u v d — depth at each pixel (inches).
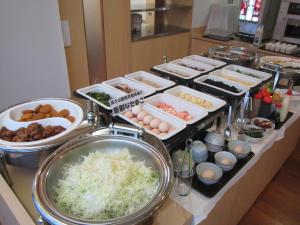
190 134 45.4
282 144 73.8
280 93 67.3
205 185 40.8
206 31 145.2
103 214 27.9
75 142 35.6
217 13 138.0
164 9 128.5
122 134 38.1
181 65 77.2
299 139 101.8
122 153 34.9
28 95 82.0
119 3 106.7
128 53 118.0
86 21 99.6
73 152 34.8
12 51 74.0
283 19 118.4
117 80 64.4
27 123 41.8
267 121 58.3
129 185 30.3
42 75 83.0
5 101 77.4
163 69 72.7
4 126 41.4
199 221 37.3
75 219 25.0
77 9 93.4
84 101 48.3
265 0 113.9
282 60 86.2
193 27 142.3
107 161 32.3
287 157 91.4
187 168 39.5
